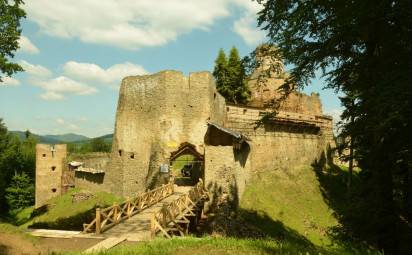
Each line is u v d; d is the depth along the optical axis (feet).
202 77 87.61
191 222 65.00
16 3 61.72
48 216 100.17
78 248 37.11
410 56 27.14
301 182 107.24
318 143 131.64
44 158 125.70
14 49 62.18
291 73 35.60
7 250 35.91
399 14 25.52
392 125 27.37
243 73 39.37
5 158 153.79
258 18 34.37
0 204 142.82
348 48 32.55
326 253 27.61
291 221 78.74
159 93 86.74
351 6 27.78
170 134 85.25
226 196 71.46
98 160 112.47
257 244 29.14
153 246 30.07
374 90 26.71
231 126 93.56
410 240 35.83
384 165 32.71
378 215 33.45
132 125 90.48
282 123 108.68
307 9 31.32
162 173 83.51
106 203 89.45
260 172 98.07
